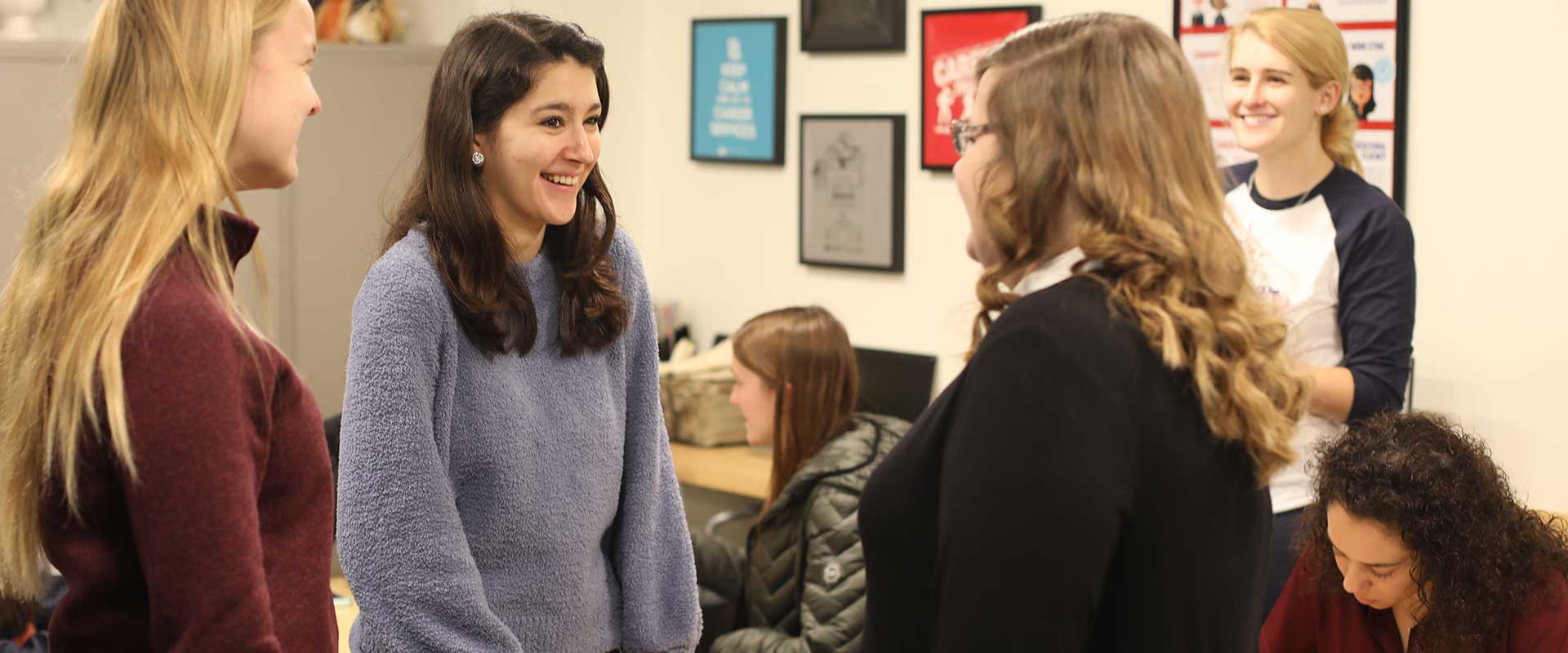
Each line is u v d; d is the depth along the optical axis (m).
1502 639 1.68
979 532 1.06
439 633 1.45
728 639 2.53
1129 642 1.10
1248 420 1.07
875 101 3.90
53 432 1.10
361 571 1.45
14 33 3.75
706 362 3.96
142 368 1.06
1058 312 1.07
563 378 1.59
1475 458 1.68
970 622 1.07
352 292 3.90
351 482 1.45
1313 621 1.91
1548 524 1.75
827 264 4.02
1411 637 1.78
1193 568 1.09
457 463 1.51
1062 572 1.05
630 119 4.36
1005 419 1.06
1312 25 2.47
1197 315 1.06
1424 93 3.12
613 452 1.63
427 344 1.46
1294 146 2.52
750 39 4.09
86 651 1.15
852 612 2.41
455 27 4.02
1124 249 1.07
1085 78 1.09
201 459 1.07
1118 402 1.05
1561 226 2.98
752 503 4.29
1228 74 2.59
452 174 1.48
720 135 4.20
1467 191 3.09
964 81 3.69
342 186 3.85
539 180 1.49
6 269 3.48
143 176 1.11
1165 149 1.09
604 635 1.65
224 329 1.11
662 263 4.42
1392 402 2.43
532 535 1.54
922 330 3.87
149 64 1.12
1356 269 2.47
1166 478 1.07
